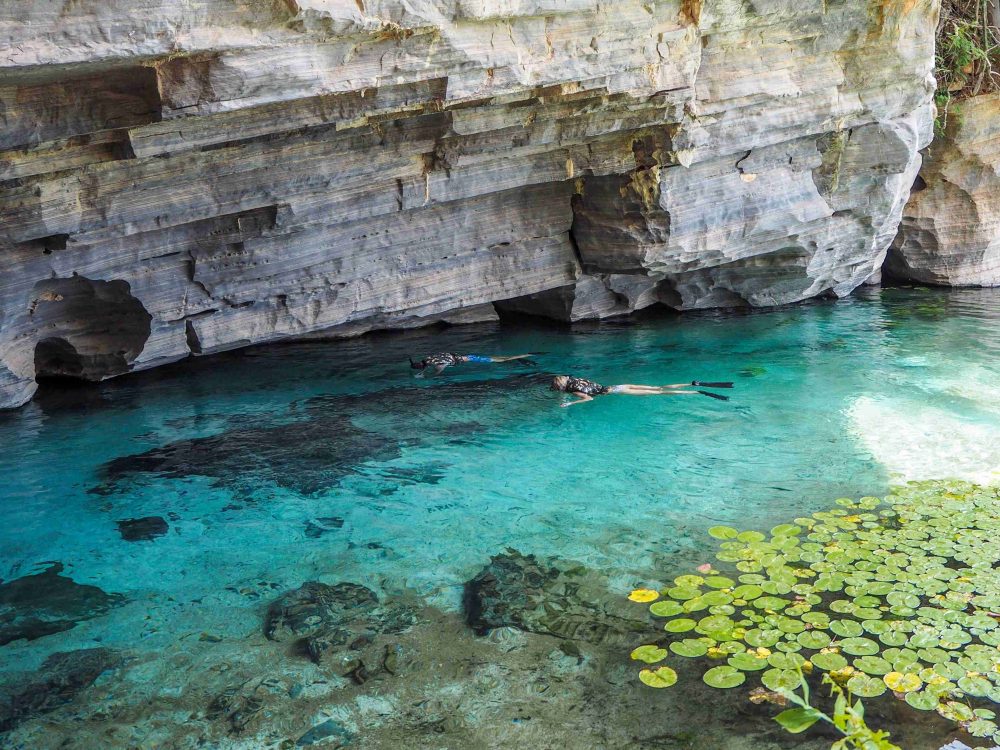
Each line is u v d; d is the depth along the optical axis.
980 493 6.61
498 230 11.16
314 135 8.16
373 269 10.52
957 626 4.85
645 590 5.46
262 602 5.59
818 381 9.96
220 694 4.62
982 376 9.92
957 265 15.05
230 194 8.32
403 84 7.43
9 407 9.35
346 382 10.30
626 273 11.91
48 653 5.04
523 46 7.97
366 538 6.42
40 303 9.04
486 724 4.33
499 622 5.18
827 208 11.85
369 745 4.21
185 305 9.62
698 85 9.82
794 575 5.49
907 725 4.16
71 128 6.48
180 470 7.78
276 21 6.38
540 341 12.04
